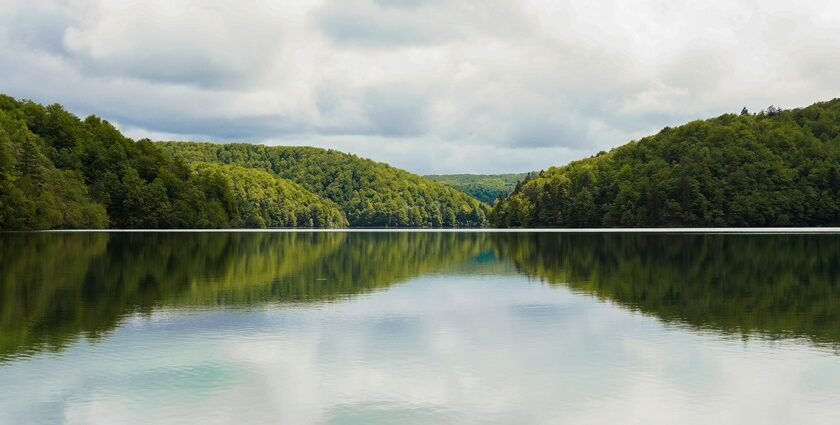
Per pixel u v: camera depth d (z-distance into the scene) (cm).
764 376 1722
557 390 1609
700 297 3127
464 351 2002
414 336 2211
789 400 1536
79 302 2858
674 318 2553
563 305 2895
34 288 3303
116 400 1521
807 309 2756
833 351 1989
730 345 2073
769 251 6412
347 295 3198
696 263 5044
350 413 1452
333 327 2352
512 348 2041
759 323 2438
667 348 2038
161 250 6312
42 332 2214
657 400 1537
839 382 1672
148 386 1623
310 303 2917
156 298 3003
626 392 1594
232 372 1748
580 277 4075
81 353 1928
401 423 1393
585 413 1454
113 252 5872
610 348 2039
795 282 3719
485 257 5969
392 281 3850
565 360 1892
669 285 3616
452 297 3153
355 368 1800
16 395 1548
